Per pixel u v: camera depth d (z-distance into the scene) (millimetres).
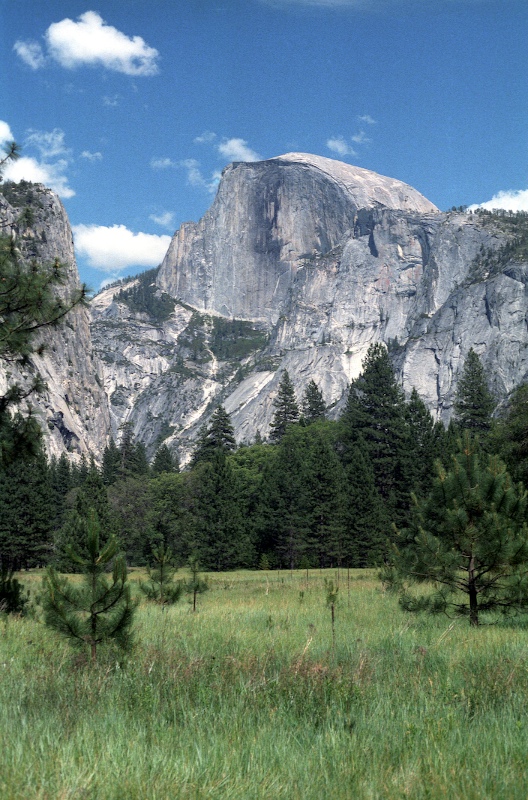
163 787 4945
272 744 5961
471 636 12844
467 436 16891
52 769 5168
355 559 80938
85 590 9898
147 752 5660
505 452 48719
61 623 9719
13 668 9492
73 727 6406
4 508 78312
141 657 9664
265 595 29938
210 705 7340
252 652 10586
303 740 6207
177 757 5516
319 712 7090
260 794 4949
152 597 22344
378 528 81062
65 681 8336
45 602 9781
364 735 6230
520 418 51438
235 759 5586
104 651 9617
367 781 5152
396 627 14500
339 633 13609
